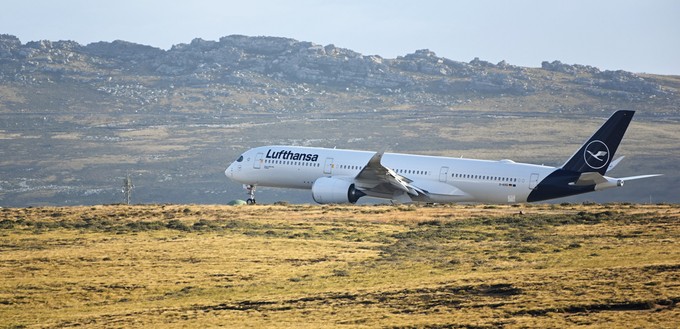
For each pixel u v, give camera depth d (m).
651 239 151.75
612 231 164.12
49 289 134.75
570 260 133.38
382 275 131.12
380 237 168.75
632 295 102.12
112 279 139.38
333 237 169.25
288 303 114.94
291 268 142.62
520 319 97.12
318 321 103.88
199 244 163.00
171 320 111.12
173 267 146.00
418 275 129.12
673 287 104.75
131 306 123.12
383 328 97.81
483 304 105.00
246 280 135.00
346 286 124.12
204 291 129.25
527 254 143.12
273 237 169.75
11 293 133.25
